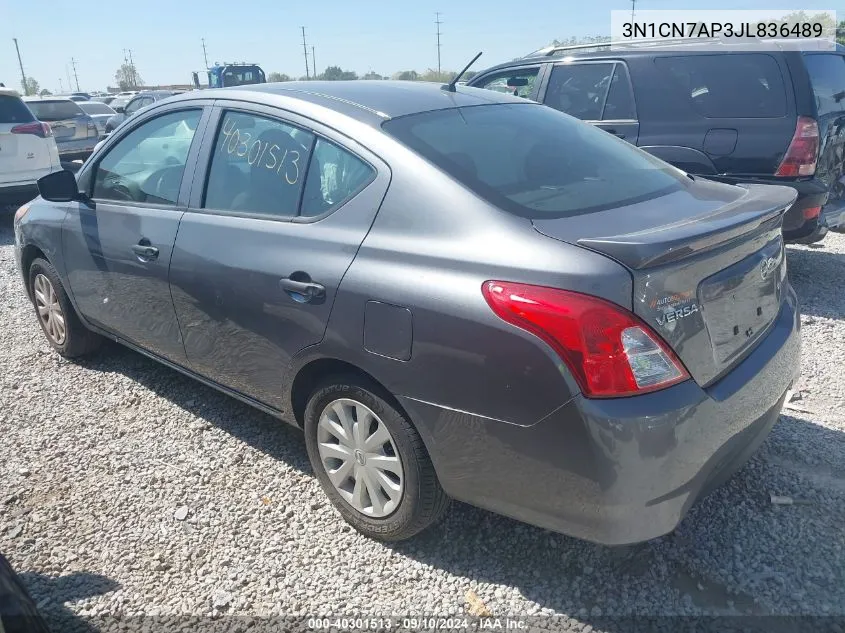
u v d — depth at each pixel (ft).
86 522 10.23
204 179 11.39
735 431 8.06
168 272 11.50
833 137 18.45
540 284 7.41
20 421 13.08
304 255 9.48
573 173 9.64
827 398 12.97
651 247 7.09
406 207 8.78
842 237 25.73
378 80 12.20
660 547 9.27
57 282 14.69
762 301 9.00
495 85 24.53
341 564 9.29
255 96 11.07
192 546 9.69
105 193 13.43
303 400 10.29
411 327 8.21
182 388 14.19
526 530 9.70
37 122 31.58
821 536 9.33
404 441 8.70
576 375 7.20
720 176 17.74
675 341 7.46
